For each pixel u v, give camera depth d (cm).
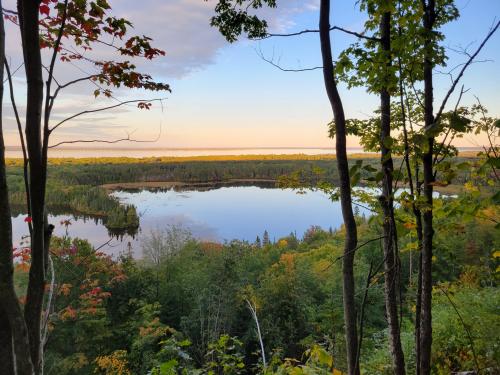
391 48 308
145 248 3231
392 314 356
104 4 225
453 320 582
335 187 461
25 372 132
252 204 10394
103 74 251
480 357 479
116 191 10669
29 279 146
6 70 142
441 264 1339
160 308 2197
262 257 3241
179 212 8056
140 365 1548
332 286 2206
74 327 1438
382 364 606
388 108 384
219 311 2022
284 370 332
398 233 228
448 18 340
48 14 220
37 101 142
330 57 233
